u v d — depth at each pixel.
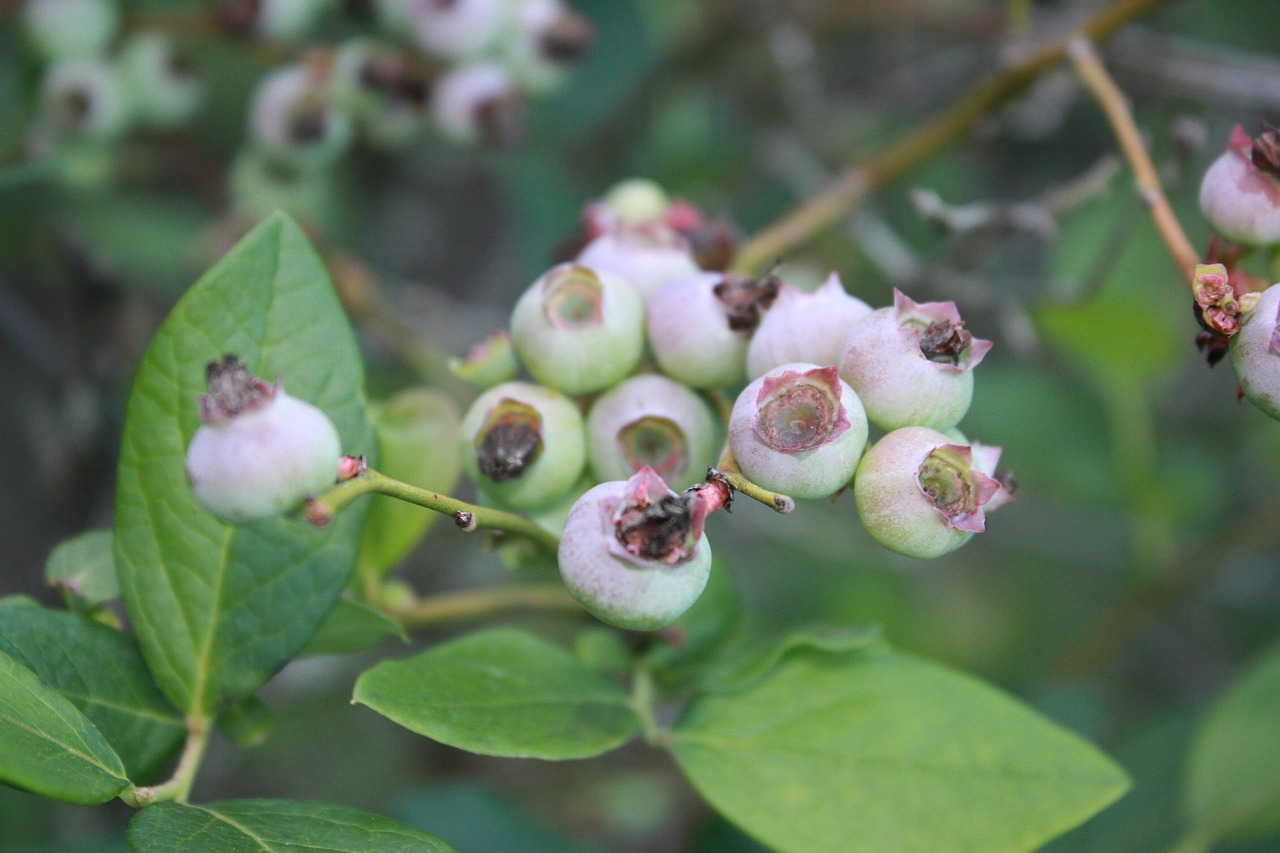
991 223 0.34
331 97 0.37
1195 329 0.43
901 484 0.26
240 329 0.27
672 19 0.52
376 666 0.26
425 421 0.29
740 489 0.25
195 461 0.24
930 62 0.51
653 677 0.28
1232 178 0.27
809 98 0.48
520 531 0.26
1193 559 0.41
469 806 0.34
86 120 0.37
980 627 0.50
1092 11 0.44
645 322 0.28
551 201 0.46
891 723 0.28
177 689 0.27
